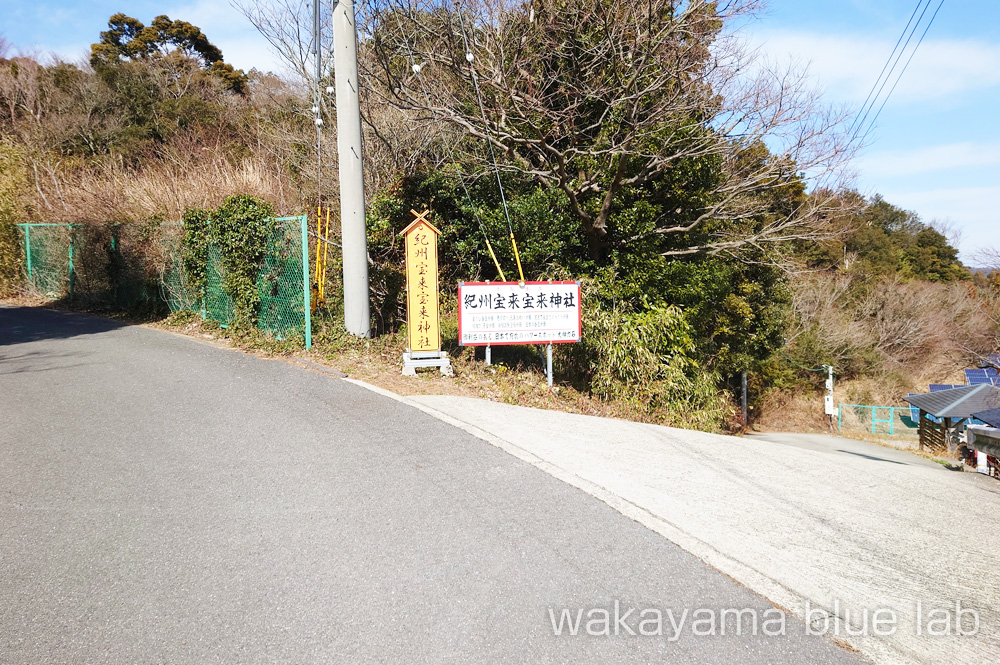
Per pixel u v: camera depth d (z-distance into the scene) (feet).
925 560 14.24
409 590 10.93
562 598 10.91
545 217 37.76
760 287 59.06
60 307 44.50
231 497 14.34
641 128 38.09
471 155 39.88
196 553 11.96
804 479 19.61
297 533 12.77
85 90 87.92
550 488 15.47
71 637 9.55
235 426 19.08
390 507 14.01
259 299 31.04
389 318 35.29
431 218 39.11
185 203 40.52
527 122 36.91
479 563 11.86
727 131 39.86
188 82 95.14
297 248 28.94
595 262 41.98
